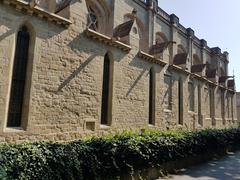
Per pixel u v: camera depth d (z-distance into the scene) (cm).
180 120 2445
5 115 1011
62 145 820
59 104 1213
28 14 1124
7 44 1038
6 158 640
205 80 3030
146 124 1839
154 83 2000
